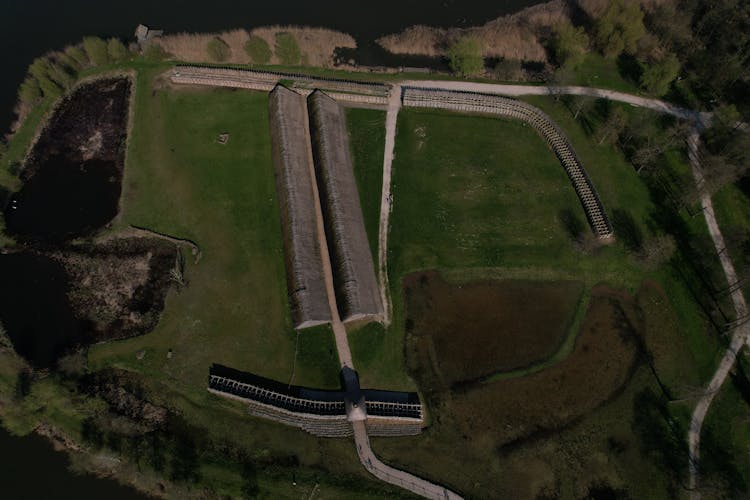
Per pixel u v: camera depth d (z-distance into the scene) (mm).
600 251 87062
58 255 89250
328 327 81812
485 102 99188
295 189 89500
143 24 115375
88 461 75312
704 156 94438
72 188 94938
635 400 77438
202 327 82312
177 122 98688
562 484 72875
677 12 108750
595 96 101312
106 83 105375
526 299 84438
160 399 78625
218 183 92688
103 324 83812
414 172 93562
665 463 73375
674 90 102312
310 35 111562
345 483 73312
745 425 74625
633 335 81812
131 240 90062
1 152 97875
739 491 70625
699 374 78812
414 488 72875
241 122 98375
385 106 100000
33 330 83812
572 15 113250
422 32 112062
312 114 96562
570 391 78312
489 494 72562
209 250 87562
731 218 89062
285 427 76938
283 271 85438
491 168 94312
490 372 79688
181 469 73750
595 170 93750
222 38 109938
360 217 89312
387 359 80375
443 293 84875
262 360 80188
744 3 103750
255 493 72750
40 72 100875
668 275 85500
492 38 110750
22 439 77750
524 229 89000
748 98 99875
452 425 76562
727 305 82562
